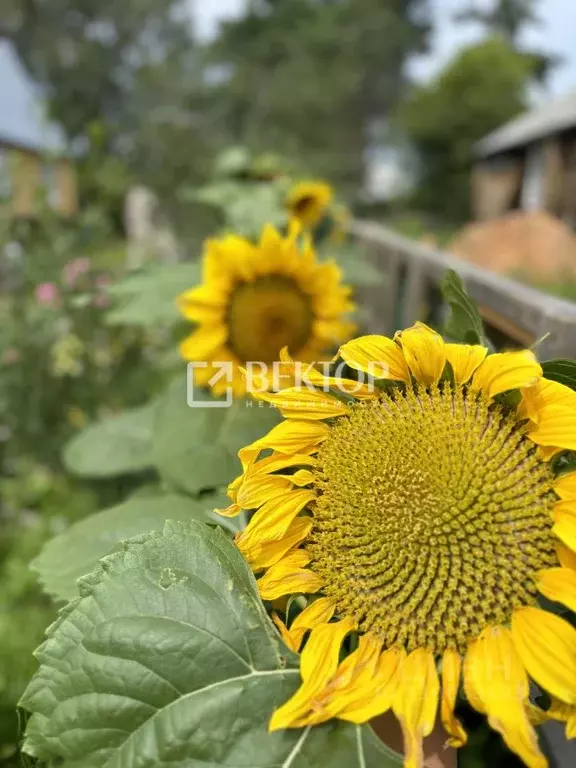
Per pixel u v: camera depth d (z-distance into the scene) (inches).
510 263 159.8
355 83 439.5
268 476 14.5
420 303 47.1
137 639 12.2
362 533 13.6
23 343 55.2
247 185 49.7
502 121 451.5
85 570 17.7
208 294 31.3
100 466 33.8
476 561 12.6
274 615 13.6
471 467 13.3
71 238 59.4
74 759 11.6
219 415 26.0
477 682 11.7
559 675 11.3
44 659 12.3
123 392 57.5
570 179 286.4
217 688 12.1
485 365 14.0
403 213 461.1
